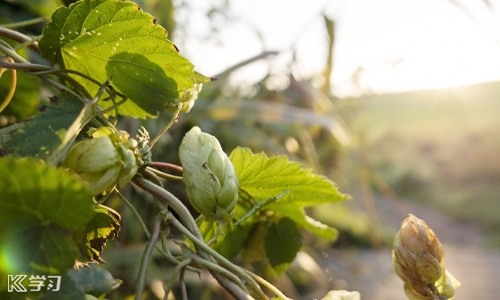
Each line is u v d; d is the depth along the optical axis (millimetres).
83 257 247
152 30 248
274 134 1062
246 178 312
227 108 814
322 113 1093
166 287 231
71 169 216
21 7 482
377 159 4500
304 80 1074
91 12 245
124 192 564
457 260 2635
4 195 184
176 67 255
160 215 240
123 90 267
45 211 191
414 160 5043
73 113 232
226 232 330
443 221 4410
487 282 2086
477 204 4664
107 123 252
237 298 231
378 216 2889
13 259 192
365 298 1454
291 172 310
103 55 259
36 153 215
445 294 261
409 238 253
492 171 5086
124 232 589
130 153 225
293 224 342
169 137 658
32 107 365
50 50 263
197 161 242
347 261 1629
